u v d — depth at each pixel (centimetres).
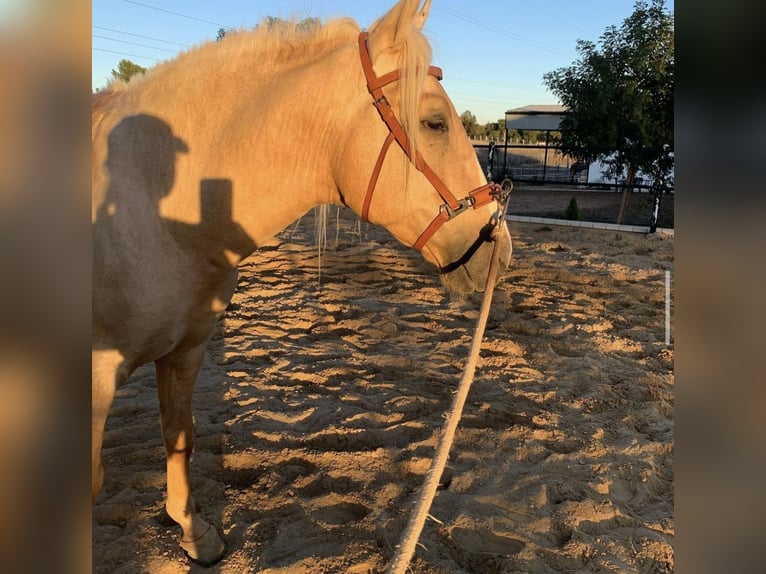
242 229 199
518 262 796
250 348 475
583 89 1187
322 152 195
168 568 234
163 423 236
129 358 192
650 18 1148
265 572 232
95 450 183
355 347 491
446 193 191
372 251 854
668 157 1080
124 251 182
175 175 191
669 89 1155
